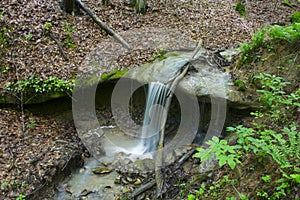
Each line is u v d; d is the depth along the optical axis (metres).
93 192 4.41
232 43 6.85
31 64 5.65
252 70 5.14
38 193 4.16
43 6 6.61
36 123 5.27
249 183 3.33
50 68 5.65
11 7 6.30
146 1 7.60
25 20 6.20
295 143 3.12
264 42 5.29
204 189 3.71
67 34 6.33
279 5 9.90
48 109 5.52
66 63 5.82
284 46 4.92
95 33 6.61
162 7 8.00
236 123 4.64
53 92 5.35
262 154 3.38
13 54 5.73
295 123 3.77
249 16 8.73
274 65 4.87
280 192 2.95
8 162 4.38
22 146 4.71
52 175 4.38
